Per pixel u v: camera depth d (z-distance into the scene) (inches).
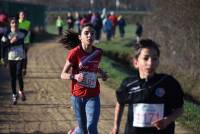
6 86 1115.9
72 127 754.8
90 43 573.6
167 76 399.9
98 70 581.6
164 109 397.7
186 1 1407.5
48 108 891.4
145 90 397.4
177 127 766.5
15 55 879.1
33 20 3009.4
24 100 904.3
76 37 609.3
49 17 5142.7
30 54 1892.2
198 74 1353.3
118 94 408.5
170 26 1519.4
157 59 393.4
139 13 5383.9
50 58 1759.4
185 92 1298.0
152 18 1705.2
